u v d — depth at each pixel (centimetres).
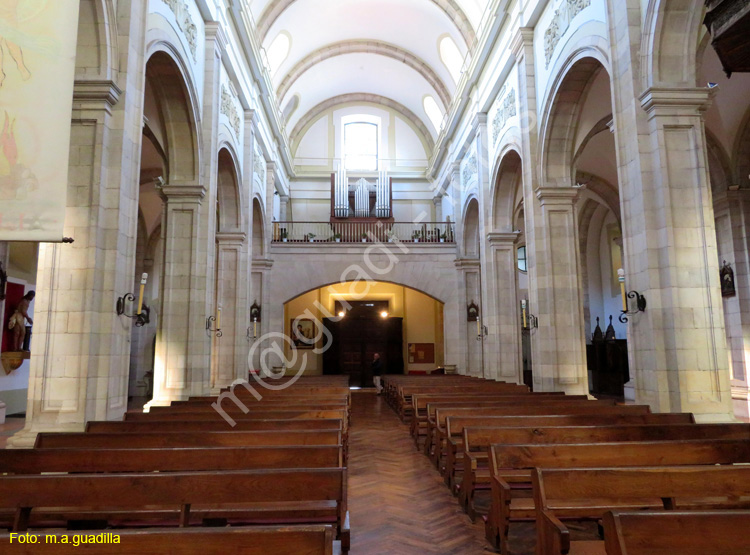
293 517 375
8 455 391
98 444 477
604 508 386
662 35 729
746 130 1219
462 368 1939
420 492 602
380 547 437
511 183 1486
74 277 635
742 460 424
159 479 311
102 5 655
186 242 1016
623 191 780
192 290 1007
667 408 695
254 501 312
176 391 974
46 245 637
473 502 562
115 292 658
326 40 2083
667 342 705
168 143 1023
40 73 452
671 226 710
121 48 693
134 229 709
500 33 1373
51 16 458
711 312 698
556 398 874
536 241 1124
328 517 380
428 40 1956
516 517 410
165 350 988
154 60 897
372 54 2212
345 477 320
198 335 1002
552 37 1073
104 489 309
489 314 1500
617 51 801
